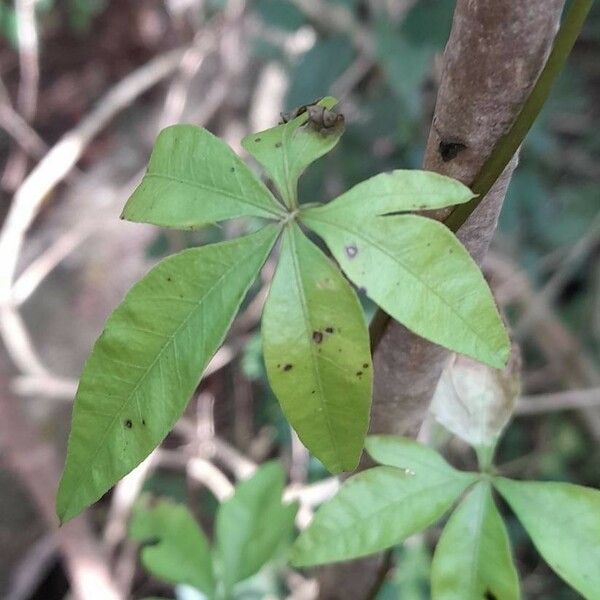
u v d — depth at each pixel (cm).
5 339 56
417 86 46
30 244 78
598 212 62
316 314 15
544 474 56
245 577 31
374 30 47
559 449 57
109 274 74
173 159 16
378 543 19
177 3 69
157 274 15
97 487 16
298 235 16
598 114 67
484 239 19
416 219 15
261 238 16
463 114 17
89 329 71
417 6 47
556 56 16
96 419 15
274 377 15
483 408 21
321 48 49
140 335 15
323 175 52
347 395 15
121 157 87
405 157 52
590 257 63
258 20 57
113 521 52
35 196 54
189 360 15
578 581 18
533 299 54
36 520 61
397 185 15
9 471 61
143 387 15
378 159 52
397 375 21
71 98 95
